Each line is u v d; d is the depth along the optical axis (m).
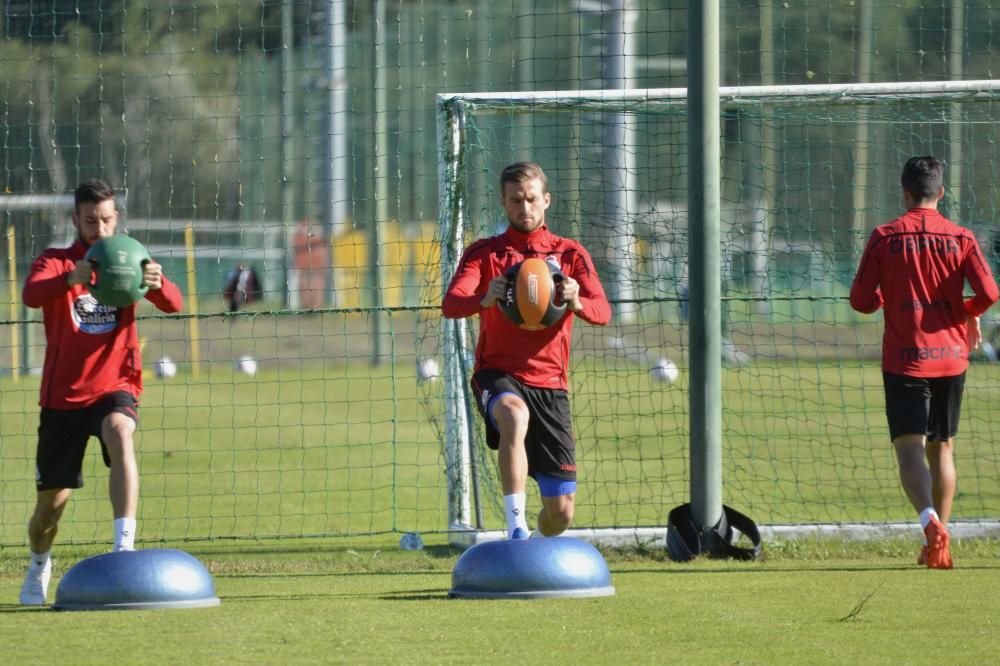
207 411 61.75
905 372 24.61
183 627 17.97
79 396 21.00
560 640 16.91
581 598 20.11
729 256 44.16
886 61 86.81
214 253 103.25
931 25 80.38
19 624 18.19
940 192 25.23
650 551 27.73
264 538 29.19
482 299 20.89
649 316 94.31
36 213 70.75
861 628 17.75
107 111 94.12
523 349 21.88
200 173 109.06
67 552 29.25
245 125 104.69
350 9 89.81
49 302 20.72
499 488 34.62
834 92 29.92
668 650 16.30
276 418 58.94
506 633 17.34
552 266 21.06
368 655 16.06
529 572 20.05
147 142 43.81
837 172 77.81
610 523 33.34
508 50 121.56
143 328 106.75
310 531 32.31
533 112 31.17
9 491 39.44
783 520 33.38
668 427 54.97
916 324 24.61
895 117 39.34
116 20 80.44
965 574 23.73
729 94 29.95
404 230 107.12
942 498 25.69
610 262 41.06
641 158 59.00
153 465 44.97
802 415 57.31
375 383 73.69
